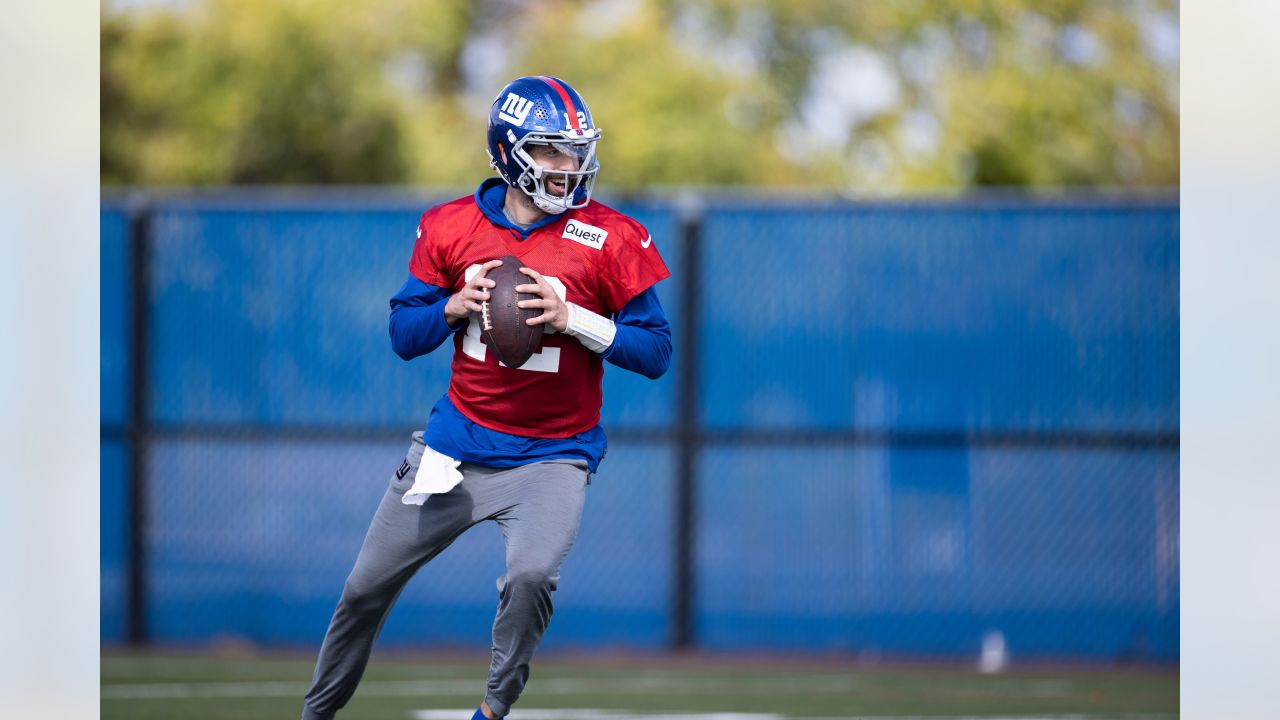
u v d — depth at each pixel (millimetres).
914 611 27453
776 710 21625
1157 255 27328
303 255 28219
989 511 27406
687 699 22594
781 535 27672
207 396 28156
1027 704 22500
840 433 27688
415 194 36500
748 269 27844
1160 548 27156
